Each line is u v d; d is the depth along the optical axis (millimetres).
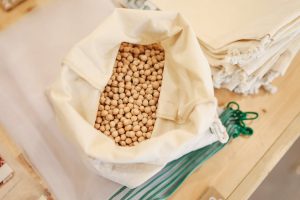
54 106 279
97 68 300
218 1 344
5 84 335
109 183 305
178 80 309
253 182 318
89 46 286
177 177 308
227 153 328
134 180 274
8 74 341
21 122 319
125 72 325
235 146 331
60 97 275
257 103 353
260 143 335
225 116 335
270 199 568
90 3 379
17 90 334
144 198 297
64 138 316
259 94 358
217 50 312
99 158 254
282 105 354
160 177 307
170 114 303
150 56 332
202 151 319
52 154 310
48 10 372
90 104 298
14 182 290
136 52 329
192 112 281
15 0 365
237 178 319
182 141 264
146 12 297
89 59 293
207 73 286
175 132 268
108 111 314
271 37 297
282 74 342
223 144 322
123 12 296
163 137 262
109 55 310
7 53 349
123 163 262
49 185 299
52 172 304
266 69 332
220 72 317
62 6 375
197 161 314
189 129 275
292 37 327
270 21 310
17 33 358
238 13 334
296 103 356
